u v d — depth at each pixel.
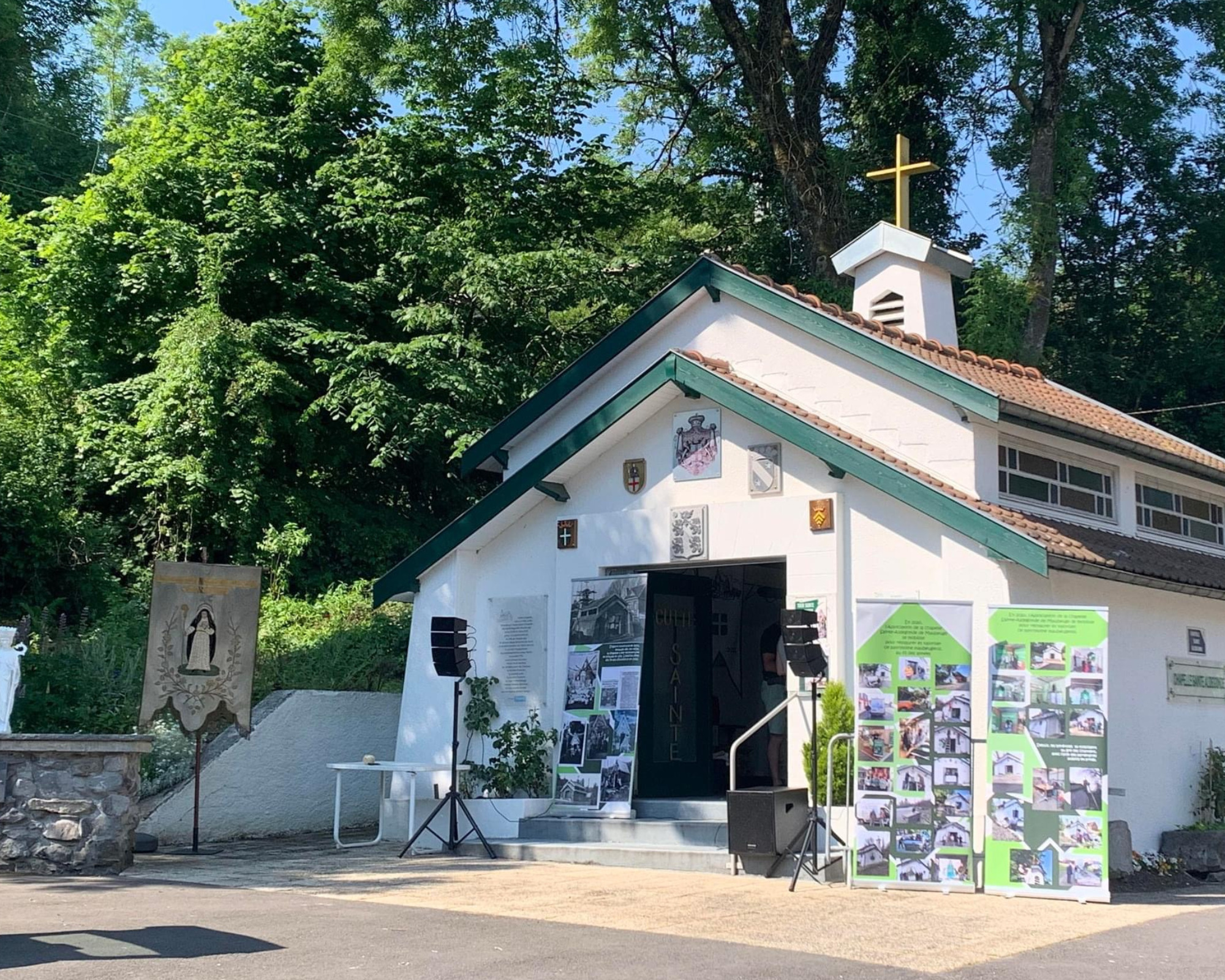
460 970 7.71
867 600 12.23
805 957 8.38
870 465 13.35
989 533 12.57
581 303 28.08
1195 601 15.90
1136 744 14.29
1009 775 11.73
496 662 16.30
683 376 14.76
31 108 34.94
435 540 16.59
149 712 14.76
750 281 15.59
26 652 14.85
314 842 16.38
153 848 14.98
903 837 11.87
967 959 8.46
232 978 7.37
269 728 17.33
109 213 24.20
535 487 15.87
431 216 26.14
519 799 15.03
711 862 13.01
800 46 32.62
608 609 15.27
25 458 20.94
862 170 32.06
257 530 23.08
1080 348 34.59
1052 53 29.92
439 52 26.56
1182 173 34.34
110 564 21.95
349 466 25.77
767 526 14.34
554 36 28.53
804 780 13.56
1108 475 16.19
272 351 23.83
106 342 25.02
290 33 26.80
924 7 31.33
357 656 19.80
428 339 23.36
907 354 14.22
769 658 15.31
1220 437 33.19
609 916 10.02
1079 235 34.94
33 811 12.71
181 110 26.11
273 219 23.69
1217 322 33.81
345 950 8.29
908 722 12.02
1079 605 13.19
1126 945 9.08
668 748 15.93
